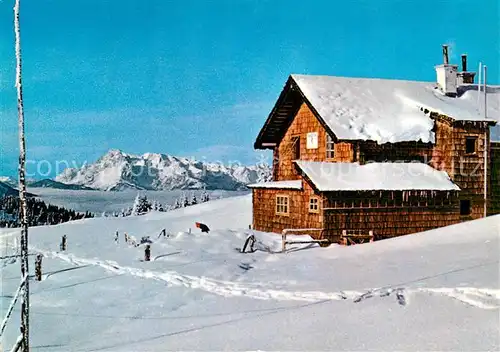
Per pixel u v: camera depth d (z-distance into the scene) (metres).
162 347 10.48
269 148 34.91
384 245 22.53
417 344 9.30
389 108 30.78
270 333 10.86
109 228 41.81
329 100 30.22
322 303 13.22
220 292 15.93
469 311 11.12
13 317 14.06
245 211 48.06
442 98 32.66
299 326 11.22
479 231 21.95
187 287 16.88
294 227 27.97
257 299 14.62
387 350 9.12
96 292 16.73
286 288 15.45
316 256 21.64
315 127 30.69
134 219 50.16
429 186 27.19
